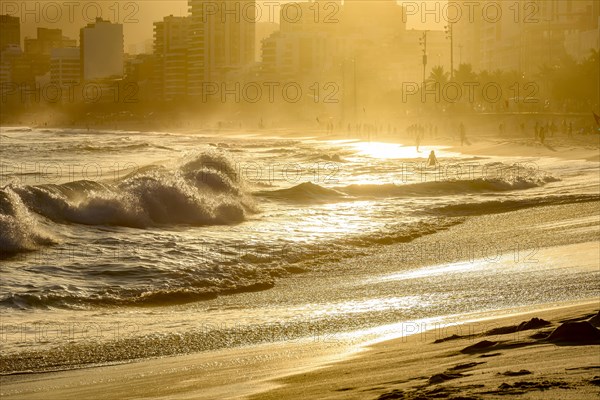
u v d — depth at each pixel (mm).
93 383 20188
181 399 16656
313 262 42469
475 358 16234
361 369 17812
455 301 29984
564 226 52000
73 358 23828
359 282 36750
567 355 14812
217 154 81438
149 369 21578
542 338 17500
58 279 37562
